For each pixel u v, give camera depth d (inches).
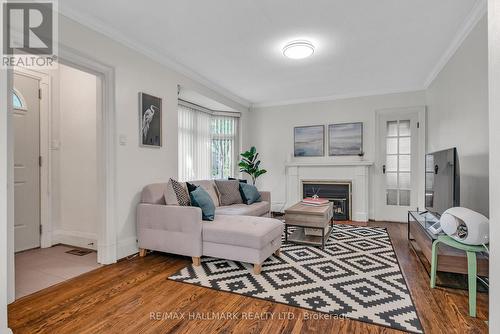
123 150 113.0
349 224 180.7
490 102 31.4
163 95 135.3
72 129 133.8
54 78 135.0
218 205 158.9
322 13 95.3
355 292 82.8
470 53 104.4
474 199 101.5
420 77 164.9
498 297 29.3
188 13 95.5
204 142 203.3
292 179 214.8
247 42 118.0
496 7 30.1
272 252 107.7
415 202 185.0
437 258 84.3
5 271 53.4
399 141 189.8
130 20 100.3
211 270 100.3
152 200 117.4
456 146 120.3
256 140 231.9
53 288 86.0
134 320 68.4
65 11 91.0
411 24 102.6
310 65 144.6
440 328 64.2
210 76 162.4
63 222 135.9
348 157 202.1
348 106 202.2
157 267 103.7
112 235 108.0
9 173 76.7
